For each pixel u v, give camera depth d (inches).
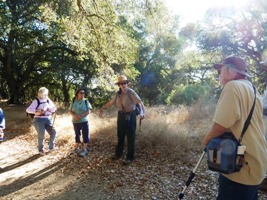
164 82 1302.9
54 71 932.6
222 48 1117.7
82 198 183.8
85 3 454.3
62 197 187.2
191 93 747.4
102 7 464.1
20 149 309.6
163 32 500.7
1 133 248.2
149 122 308.5
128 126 238.7
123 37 518.6
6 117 504.7
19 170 243.4
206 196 172.2
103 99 887.7
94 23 478.6
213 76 1172.5
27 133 377.1
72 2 449.7
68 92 1123.3
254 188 97.9
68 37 501.4
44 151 288.7
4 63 920.3
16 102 952.3
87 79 879.7
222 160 93.7
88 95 892.6
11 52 855.1
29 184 212.1
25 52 912.9
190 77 1274.6
